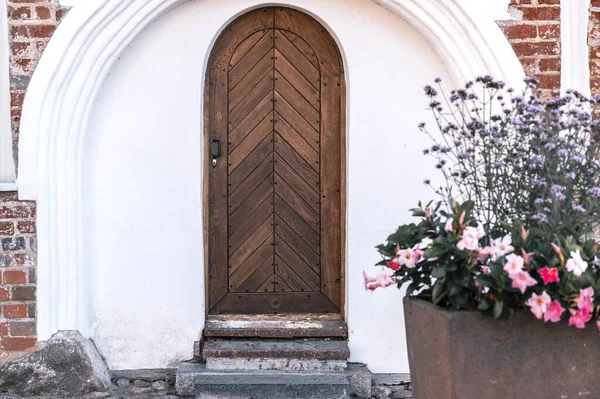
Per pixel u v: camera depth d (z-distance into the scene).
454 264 3.02
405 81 4.79
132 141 4.75
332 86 4.98
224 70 4.96
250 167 5.03
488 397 3.02
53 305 4.60
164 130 4.77
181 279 4.82
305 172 5.03
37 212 4.55
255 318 5.04
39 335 4.57
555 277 2.80
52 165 4.55
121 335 4.81
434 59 4.79
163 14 4.68
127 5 4.50
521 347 3.02
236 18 4.89
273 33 4.95
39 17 4.50
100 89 4.67
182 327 4.84
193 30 4.74
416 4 4.57
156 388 4.63
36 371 4.51
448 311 3.04
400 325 4.88
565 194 3.17
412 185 4.82
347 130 4.87
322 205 5.04
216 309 5.07
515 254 2.99
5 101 4.70
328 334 4.89
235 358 4.69
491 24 4.58
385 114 4.80
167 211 4.80
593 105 4.64
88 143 4.72
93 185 4.75
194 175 4.80
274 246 5.07
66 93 4.54
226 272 5.07
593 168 3.31
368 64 4.78
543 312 2.81
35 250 4.57
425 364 3.20
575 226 3.19
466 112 4.70
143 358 4.84
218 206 5.03
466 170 3.56
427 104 4.80
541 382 3.03
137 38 4.70
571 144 3.21
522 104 3.28
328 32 4.92
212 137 4.99
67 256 4.61
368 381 4.64
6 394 4.48
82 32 4.50
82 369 4.53
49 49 4.49
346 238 4.89
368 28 4.77
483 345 3.01
